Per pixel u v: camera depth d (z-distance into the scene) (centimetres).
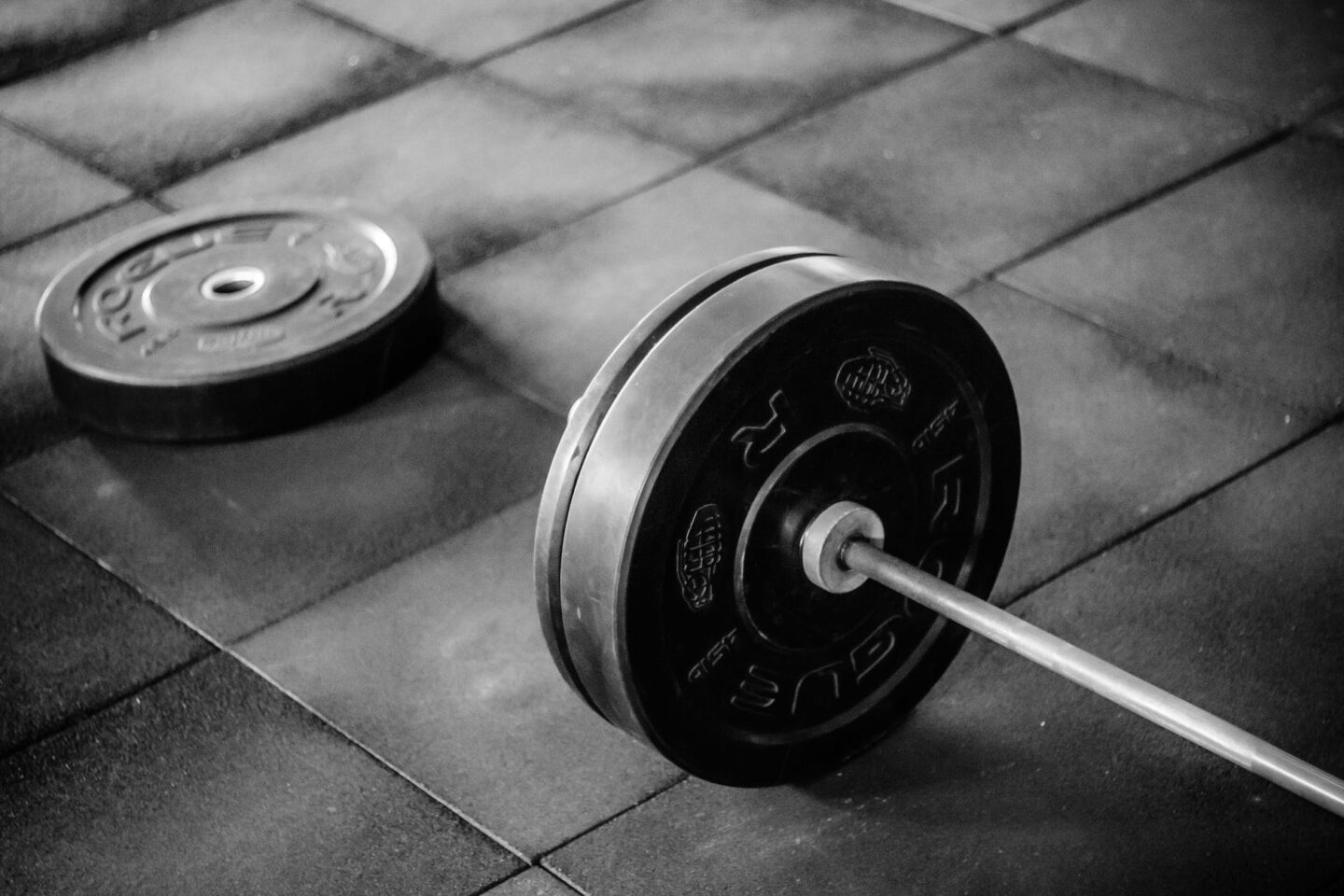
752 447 277
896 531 291
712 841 296
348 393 357
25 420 362
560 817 300
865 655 295
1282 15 449
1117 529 330
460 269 387
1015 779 300
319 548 337
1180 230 383
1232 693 307
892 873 291
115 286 368
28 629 327
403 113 432
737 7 476
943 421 290
